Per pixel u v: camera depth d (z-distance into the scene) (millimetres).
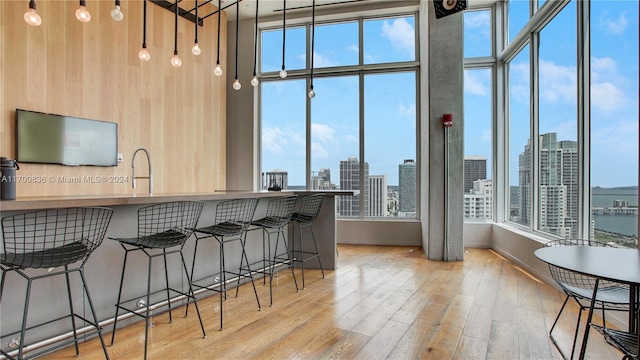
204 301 3064
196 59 5336
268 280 3756
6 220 1782
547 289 3326
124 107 4316
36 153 3451
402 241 5707
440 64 4605
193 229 2648
